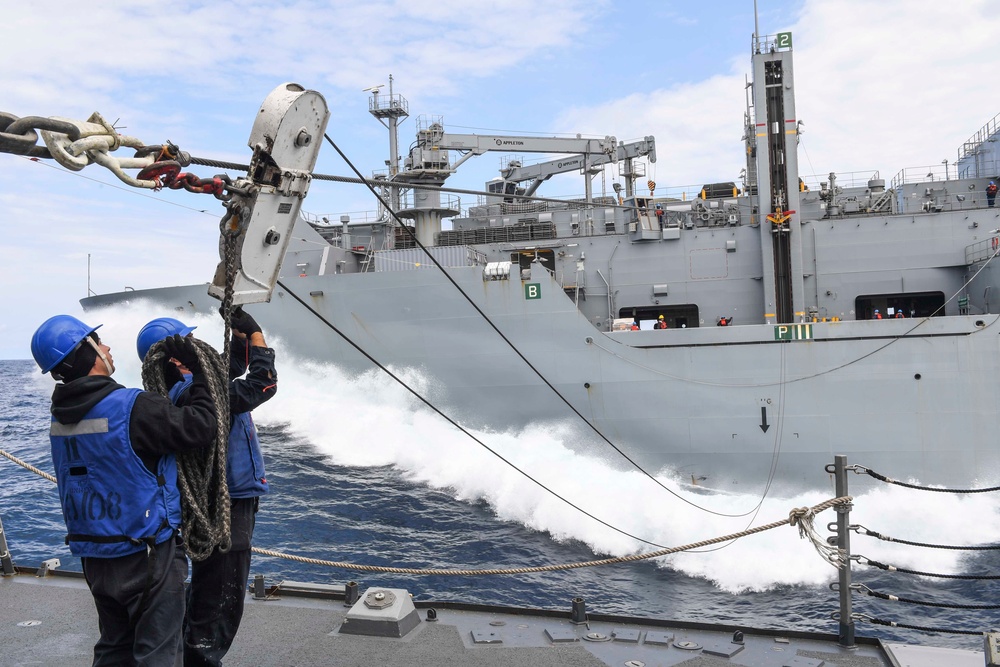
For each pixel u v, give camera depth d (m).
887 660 4.90
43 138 2.64
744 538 15.70
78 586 6.19
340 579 13.16
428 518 16.58
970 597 12.95
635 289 22.14
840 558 5.39
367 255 23.55
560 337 19.41
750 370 18.30
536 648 4.98
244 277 3.55
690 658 4.84
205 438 3.20
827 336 17.92
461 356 20.17
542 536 15.76
